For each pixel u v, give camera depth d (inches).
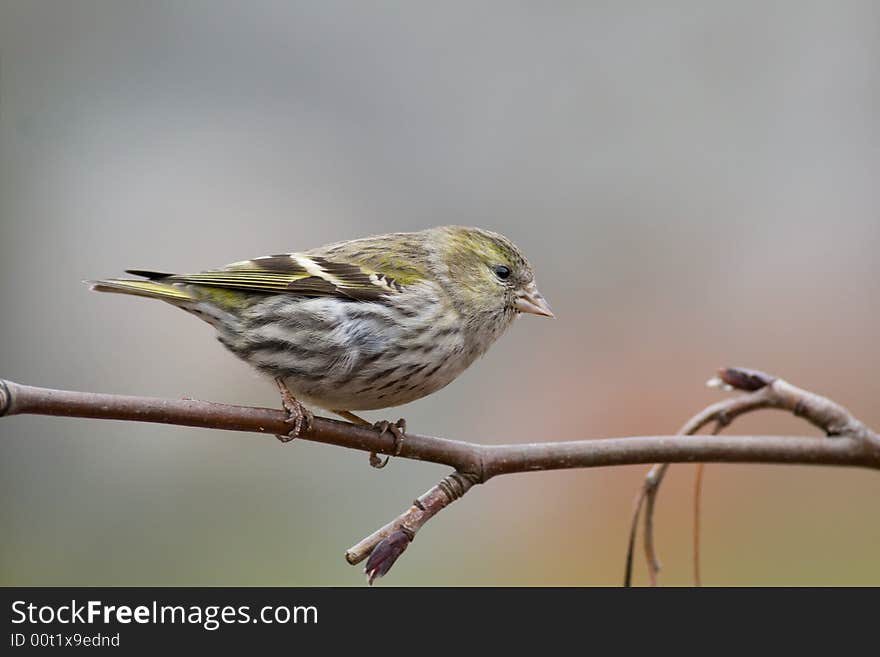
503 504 461.1
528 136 585.9
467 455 274.8
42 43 576.7
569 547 448.8
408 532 261.0
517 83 597.9
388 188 581.9
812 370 517.7
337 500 479.8
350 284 329.4
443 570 454.6
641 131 583.2
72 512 467.5
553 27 605.9
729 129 582.9
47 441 473.4
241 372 520.1
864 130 576.7
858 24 594.2
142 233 559.2
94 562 458.6
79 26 585.6
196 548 465.4
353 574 461.1
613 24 605.3
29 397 236.7
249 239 564.4
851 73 587.8
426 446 276.4
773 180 570.9
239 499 475.2
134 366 519.2
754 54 597.0
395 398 340.2
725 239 555.5
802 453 280.4
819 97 586.9
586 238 562.6
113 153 573.6
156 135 584.1
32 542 460.1
